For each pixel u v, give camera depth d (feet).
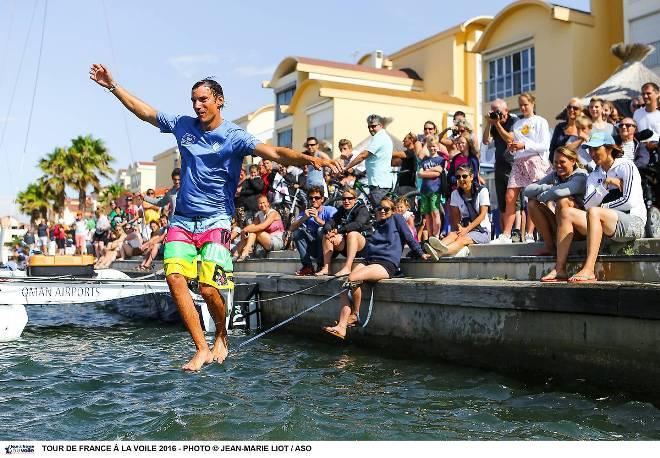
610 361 18.49
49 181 143.23
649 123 28.71
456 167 31.01
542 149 28.19
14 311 33.71
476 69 95.04
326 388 21.13
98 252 66.03
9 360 27.07
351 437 16.02
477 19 95.66
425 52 102.32
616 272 20.38
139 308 45.50
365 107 88.02
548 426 16.43
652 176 24.00
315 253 33.24
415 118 90.63
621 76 46.60
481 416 17.51
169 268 15.85
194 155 15.98
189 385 21.75
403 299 25.50
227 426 16.94
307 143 40.42
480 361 22.63
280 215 43.73
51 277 38.47
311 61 99.96
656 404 17.30
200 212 16.05
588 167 25.98
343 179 35.29
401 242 27.84
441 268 26.91
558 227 21.59
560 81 77.82
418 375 22.61
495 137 30.14
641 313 17.33
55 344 31.89
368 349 27.66
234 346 29.55
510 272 23.91
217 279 15.89
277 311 33.81
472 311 22.91
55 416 18.19
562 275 21.16
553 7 75.87
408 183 36.01
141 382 22.31
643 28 72.79
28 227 101.40
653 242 20.97
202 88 15.85
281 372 23.72
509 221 28.89
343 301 27.02
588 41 77.66
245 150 15.90
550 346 20.20
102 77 16.66
